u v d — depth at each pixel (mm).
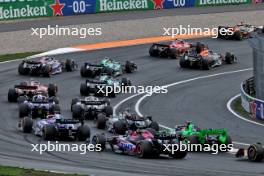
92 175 109688
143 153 128000
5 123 162375
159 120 173250
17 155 129875
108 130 155125
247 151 130500
